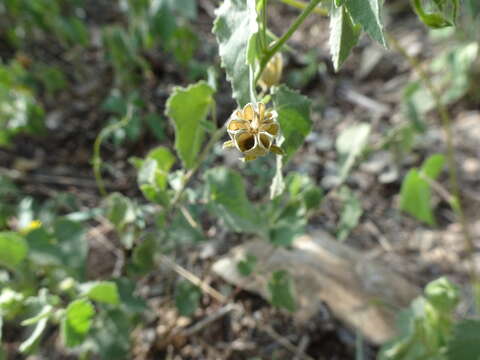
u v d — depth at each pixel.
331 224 0.19
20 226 0.16
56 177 0.20
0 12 0.24
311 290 0.15
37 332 0.11
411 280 0.17
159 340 0.15
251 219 0.12
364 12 0.06
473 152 0.21
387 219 0.19
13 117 0.19
